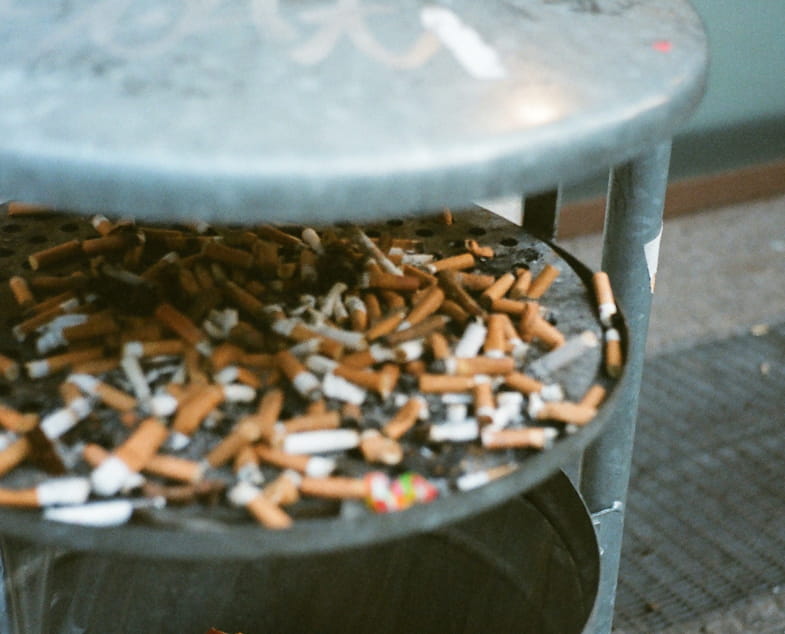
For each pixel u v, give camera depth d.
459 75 0.54
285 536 0.55
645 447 1.67
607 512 1.03
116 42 0.54
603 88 0.54
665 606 1.35
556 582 0.82
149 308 0.80
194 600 1.00
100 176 0.45
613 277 0.94
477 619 0.93
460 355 0.75
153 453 0.62
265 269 0.87
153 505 0.59
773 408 1.79
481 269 0.91
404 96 0.51
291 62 0.53
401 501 0.59
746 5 2.39
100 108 0.48
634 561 1.43
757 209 2.63
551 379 0.74
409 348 0.75
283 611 1.03
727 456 1.66
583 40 0.60
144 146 0.46
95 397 0.69
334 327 0.78
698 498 1.56
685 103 0.57
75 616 0.93
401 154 0.47
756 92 2.54
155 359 0.74
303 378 0.70
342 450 0.66
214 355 0.72
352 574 1.00
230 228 0.97
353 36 0.56
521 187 0.50
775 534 1.50
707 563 1.44
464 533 0.91
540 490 0.83
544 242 0.96
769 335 2.02
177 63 0.52
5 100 0.49
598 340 0.79
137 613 0.97
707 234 2.47
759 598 1.38
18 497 0.57
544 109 0.52
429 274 0.87
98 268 0.85
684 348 1.96
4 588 0.84
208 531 0.55
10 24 0.56
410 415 0.68
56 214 0.98
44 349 0.75
